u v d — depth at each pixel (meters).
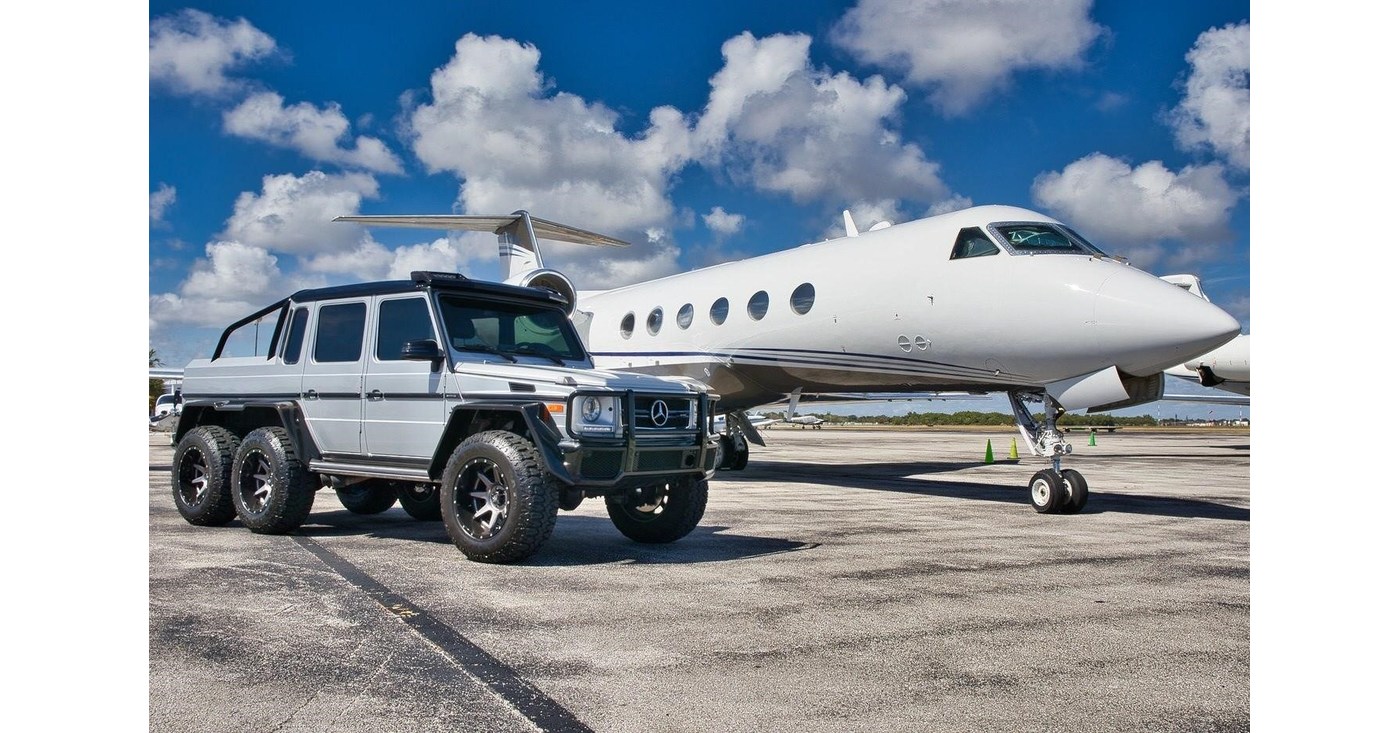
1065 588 5.27
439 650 3.79
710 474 6.64
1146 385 9.86
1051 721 3.02
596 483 5.84
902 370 11.19
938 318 10.38
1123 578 5.61
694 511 6.73
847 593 5.04
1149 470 17.44
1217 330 8.49
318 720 2.96
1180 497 11.53
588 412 5.79
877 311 11.03
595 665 3.60
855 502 10.38
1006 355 9.88
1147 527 8.24
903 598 4.93
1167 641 4.06
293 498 6.92
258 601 4.66
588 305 17.12
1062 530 7.98
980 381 10.41
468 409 6.03
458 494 5.98
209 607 4.52
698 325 13.73
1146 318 8.73
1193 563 6.22
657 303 14.80
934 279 10.48
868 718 3.03
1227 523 8.57
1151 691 3.35
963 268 10.24
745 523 8.27
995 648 3.92
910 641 4.02
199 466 7.69
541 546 5.98
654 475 6.18
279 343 7.40
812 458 21.11
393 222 16.78
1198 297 8.94
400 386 6.46
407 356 6.12
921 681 3.44
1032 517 9.04
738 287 13.23
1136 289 8.99
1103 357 9.10
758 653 3.79
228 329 7.95
